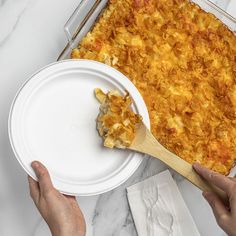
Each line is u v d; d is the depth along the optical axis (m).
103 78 0.67
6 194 0.75
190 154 0.70
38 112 0.66
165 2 0.72
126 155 0.66
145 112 0.66
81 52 0.69
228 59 0.73
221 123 0.71
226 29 0.73
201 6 0.76
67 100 0.67
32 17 0.77
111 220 0.76
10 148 0.75
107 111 0.65
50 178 0.63
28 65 0.76
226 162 0.71
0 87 0.76
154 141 0.65
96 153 0.67
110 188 0.64
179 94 0.71
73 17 0.70
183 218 0.75
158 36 0.72
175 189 0.75
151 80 0.70
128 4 0.71
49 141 0.66
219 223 0.63
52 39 0.77
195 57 0.72
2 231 0.75
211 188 0.66
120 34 0.70
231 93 0.72
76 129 0.67
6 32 0.77
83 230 0.66
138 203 0.76
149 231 0.75
